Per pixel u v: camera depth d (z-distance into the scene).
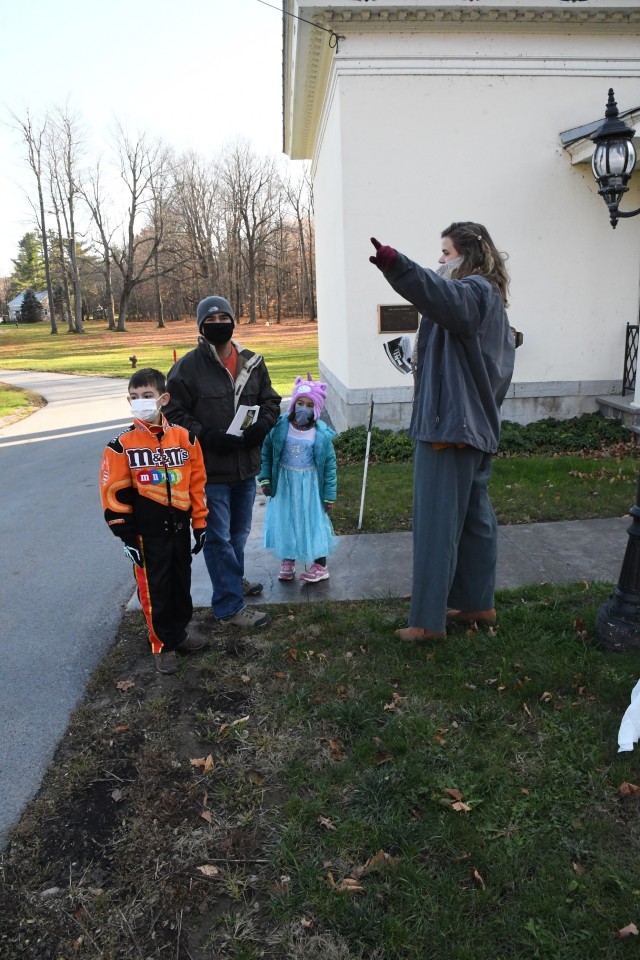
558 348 9.56
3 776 2.83
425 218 9.10
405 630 3.74
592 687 3.15
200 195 65.06
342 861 2.28
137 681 3.54
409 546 5.33
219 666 3.62
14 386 23.67
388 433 9.25
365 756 2.79
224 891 2.22
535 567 4.77
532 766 2.70
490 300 3.18
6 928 2.12
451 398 3.23
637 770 2.65
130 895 2.23
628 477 6.95
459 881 2.19
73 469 9.35
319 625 3.99
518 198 9.14
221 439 3.77
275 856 2.33
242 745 2.95
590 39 8.74
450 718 3.03
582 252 9.31
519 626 3.79
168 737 3.04
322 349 15.15
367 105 8.77
